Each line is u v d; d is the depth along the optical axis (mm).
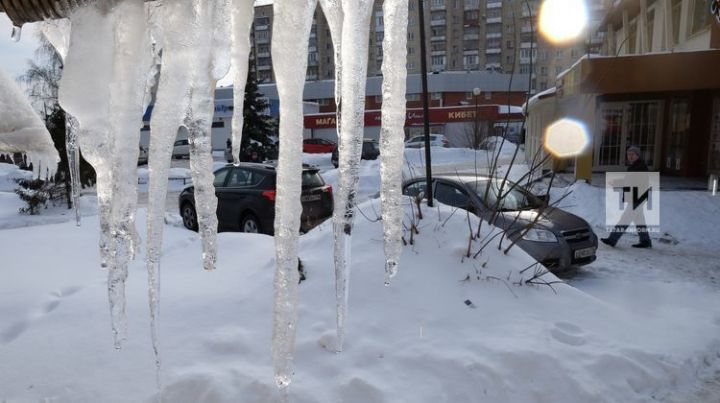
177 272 4750
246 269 4680
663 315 4777
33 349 3500
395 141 1898
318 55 59938
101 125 1650
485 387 3195
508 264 4605
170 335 3607
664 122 15336
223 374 3184
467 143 31672
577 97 14188
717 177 12383
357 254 4566
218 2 1635
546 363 3389
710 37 12797
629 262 7609
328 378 3221
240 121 2133
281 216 1789
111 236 1759
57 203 14602
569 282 6422
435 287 4195
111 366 3324
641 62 12117
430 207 5301
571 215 7043
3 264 5270
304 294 4125
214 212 1905
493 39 60750
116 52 1595
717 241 8984
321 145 33625
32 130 2160
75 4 1501
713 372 3713
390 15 1822
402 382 3197
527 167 19328
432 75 47094
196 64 1619
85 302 4082
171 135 1687
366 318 3818
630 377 3430
